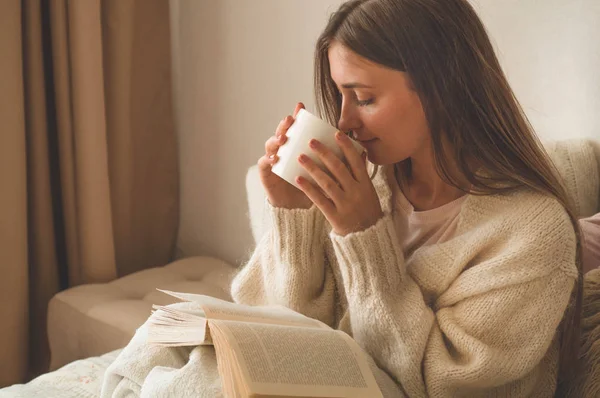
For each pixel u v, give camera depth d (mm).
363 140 1024
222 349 849
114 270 2166
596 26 1463
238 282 1249
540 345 979
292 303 1161
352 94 1008
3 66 1852
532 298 985
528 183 1019
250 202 1569
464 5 1021
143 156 2318
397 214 1170
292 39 1991
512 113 1043
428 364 998
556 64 1533
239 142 2213
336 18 1005
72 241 2133
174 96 2379
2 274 1953
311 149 974
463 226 1063
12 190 1931
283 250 1155
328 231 1186
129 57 2164
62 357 1938
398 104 978
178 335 942
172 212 2443
